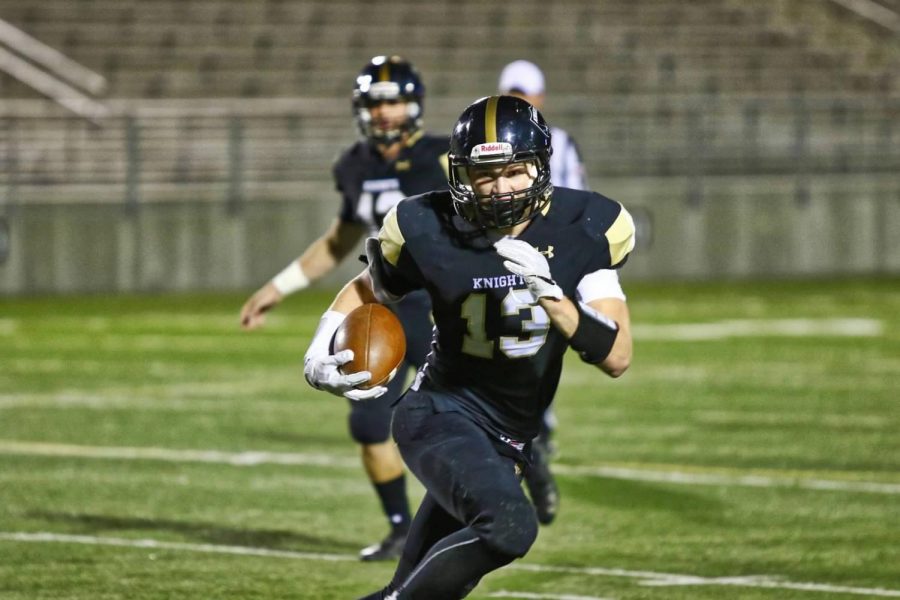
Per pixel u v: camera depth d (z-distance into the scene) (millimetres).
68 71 60594
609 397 28422
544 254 10875
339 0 66312
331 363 10742
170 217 53125
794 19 70875
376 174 16906
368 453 16016
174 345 37250
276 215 54031
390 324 11062
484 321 10844
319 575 15133
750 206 58031
